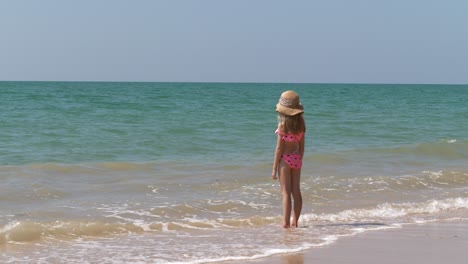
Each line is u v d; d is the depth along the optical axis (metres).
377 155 14.80
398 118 27.08
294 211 7.87
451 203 9.48
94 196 9.41
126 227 7.47
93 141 16.50
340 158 13.98
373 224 7.98
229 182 10.79
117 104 33.84
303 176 11.52
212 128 20.45
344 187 10.58
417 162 13.98
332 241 6.89
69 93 54.09
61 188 9.91
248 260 5.95
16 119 22.45
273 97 49.94
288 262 5.90
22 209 8.31
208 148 15.65
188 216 8.29
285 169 7.80
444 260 6.06
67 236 6.98
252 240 6.91
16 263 5.81
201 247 6.52
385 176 11.77
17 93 51.59
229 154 14.55
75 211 8.30
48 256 6.09
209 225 7.76
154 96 50.16
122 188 10.10
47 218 7.83
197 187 10.30
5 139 16.53
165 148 15.51
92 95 48.97
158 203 8.98
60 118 23.33
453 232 7.50
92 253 6.22
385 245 6.71
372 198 9.84
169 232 7.34
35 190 9.62
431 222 8.16
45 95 46.84
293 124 7.82
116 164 12.34
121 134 18.28
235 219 8.09
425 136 19.84
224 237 7.07
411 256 6.21
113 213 8.26
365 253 6.31
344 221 8.21
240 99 45.34
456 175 11.95
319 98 53.97
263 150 15.33
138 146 15.75
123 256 6.10
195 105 34.72
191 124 21.72
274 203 9.23
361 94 71.25
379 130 21.36
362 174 12.05
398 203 9.48
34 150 14.66
